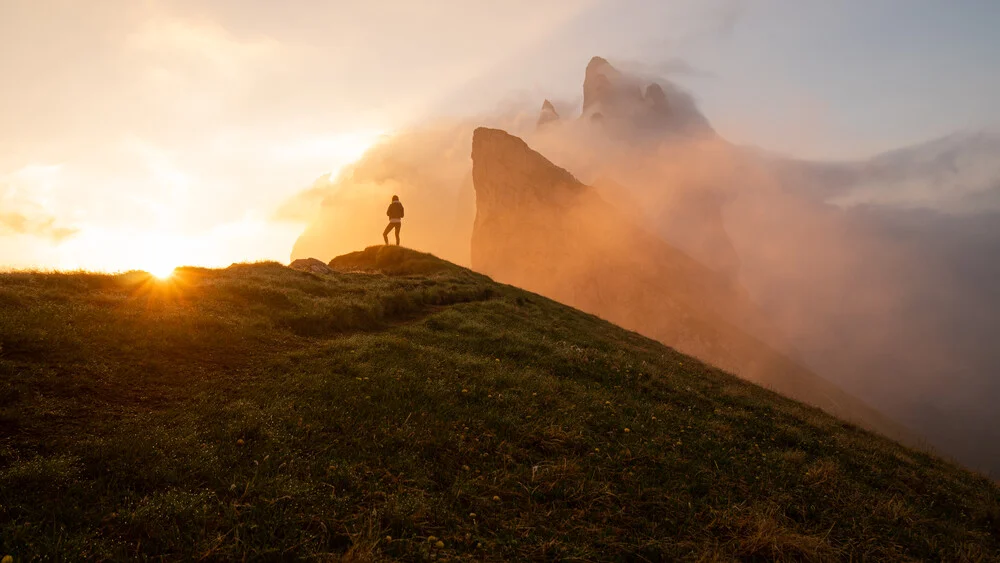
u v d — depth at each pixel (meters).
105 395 7.05
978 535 8.05
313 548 4.53
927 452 15.49
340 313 14.76
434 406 8.71
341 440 6.86
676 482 7.32
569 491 6.47
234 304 13.52
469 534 5.08
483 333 16.06
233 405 7.36
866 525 7.27
